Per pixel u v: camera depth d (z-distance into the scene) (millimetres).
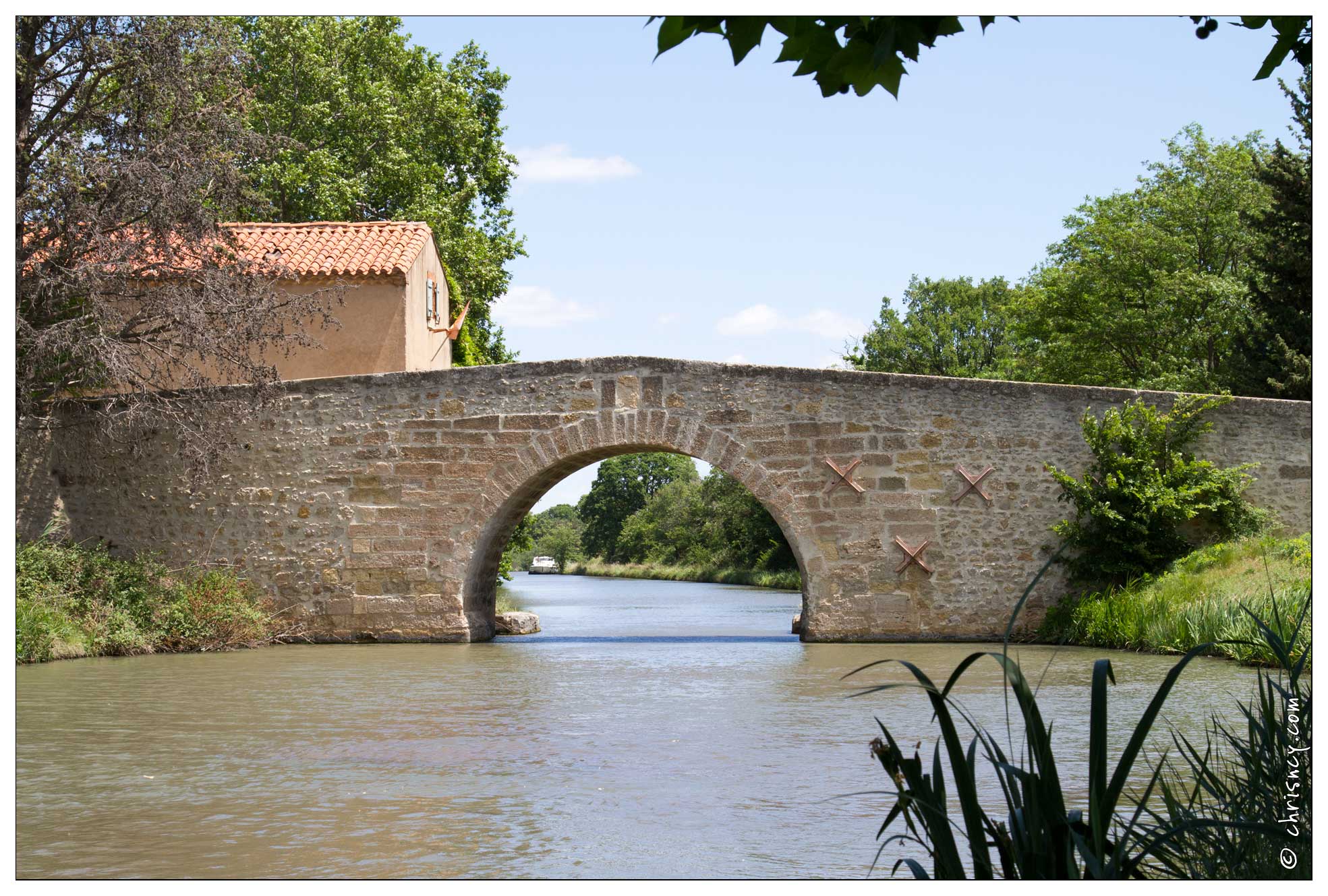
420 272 25094
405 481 19578
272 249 23453
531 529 47125
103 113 19594
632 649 18859
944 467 18938
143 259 18594
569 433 19297
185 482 19875
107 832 7082
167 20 18672
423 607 19516
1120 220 43625
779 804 7715
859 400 19016
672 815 7426
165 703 12648
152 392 19328
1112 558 18672
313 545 19672
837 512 18969
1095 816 3863
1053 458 19000
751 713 11789
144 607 18672
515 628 22953
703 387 19172
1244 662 14859
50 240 18594
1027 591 3953
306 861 6406
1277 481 18953
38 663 16625
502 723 11195
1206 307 39469
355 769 8992
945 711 4059
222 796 8070
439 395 19578
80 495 20094
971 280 64938
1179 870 4793
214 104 19609
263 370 19500
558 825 7172
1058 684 13695
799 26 4203
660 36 4148
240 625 19031
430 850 6605
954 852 4039
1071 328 41938
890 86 4273
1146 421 18812
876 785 8297
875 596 18906
